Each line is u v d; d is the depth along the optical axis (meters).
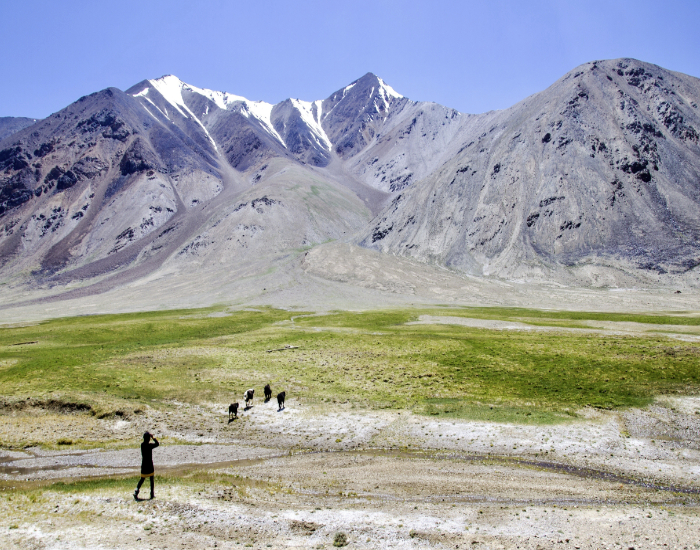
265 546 16.38
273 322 91.19
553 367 45.00
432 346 56.72
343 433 31.38
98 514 18.81
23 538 16.62
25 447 30.03
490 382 41.69
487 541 16.81
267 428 32.97
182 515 18.86
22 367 50.19
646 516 18.86
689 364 42.12
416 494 21.59
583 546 16.44
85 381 44.28
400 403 37.09
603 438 28.97
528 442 28.70
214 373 47.44
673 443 28.11
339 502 20.62
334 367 49.31
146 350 59.47
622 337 57.97
